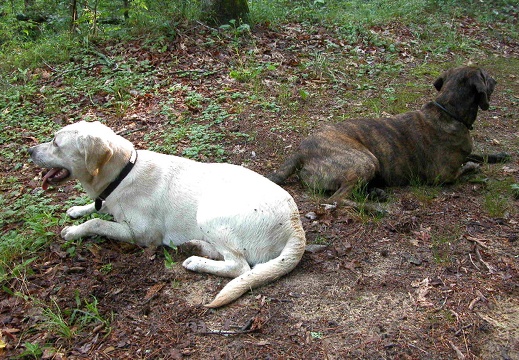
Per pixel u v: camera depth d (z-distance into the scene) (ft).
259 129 8.32
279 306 4.65
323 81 10.32
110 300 4.78
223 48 11.43
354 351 4.19
